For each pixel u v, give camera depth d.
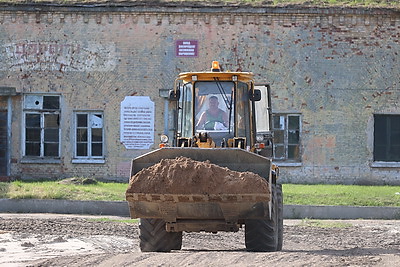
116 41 72.00
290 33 72.19
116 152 72.25
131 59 72.00
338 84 72.44
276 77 72.19
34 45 72.19
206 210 28.42
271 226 29.66
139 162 28.95
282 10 71.75
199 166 27.78
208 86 33.12
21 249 33.44
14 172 72.31
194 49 72.00
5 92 71.75
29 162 72.19
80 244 35.53
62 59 72.12
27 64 72.12
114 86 72.12
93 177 72.12
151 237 30.80
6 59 72.06
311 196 58.31
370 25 72.50
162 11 71.75
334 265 24.41
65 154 72.38
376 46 72.62
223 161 28.56
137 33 72.00
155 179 27.91
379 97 72.62
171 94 33.84
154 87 72.00
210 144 31.72
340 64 72.44
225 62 72.00
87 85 72.25
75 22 72.12
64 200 54.38
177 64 72.00
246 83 33.72
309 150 72.31
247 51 72.00
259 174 28.34
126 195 28.12
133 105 72.00
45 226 43.38
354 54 72.44
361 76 72.56
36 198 54.62
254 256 26.62
